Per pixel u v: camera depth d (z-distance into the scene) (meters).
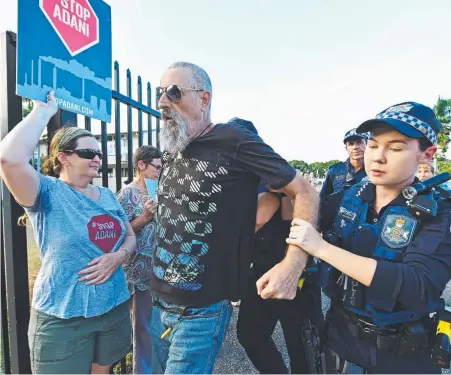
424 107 1.13
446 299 3.62
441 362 1.09
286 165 1.36
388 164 1.13
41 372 1.59
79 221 1.67
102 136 2.26
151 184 2.57
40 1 1.68
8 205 1.71
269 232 1.83
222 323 1.50
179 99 1.46
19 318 1.73
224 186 1.43
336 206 1.50
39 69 1.67
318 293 1.84
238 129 1.43
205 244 1.43
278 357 2.00
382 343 1.15
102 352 1.78
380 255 1.15
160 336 1.60
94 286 1.67
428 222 1.10
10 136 1.46
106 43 2.22
